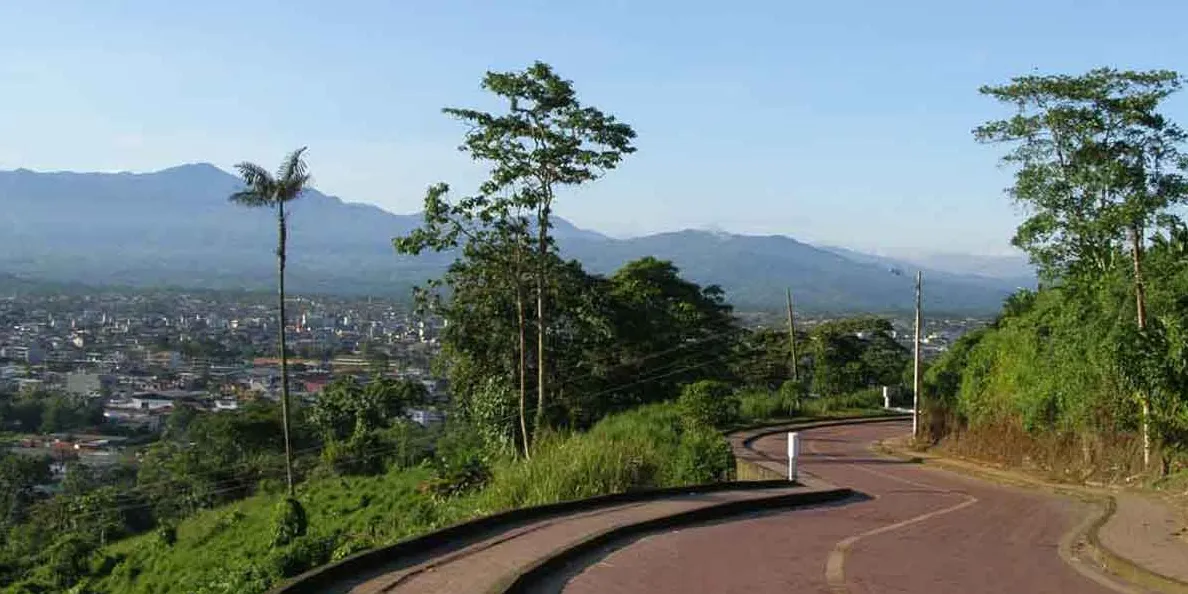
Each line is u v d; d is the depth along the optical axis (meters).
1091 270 25.81
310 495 37.62
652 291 45.38
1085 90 23.81
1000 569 12.74
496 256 31.94
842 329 67.19
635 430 24.97
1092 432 25.94
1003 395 30.84
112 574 32.84
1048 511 20.25
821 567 12.39
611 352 41.53
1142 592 11.35
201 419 49.94
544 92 29.23
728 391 45.94
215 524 34.34
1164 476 22.80
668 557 12.75
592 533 13.80
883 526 17.02
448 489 28.62
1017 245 26.05
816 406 53.03
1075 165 24.83
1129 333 23.16
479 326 36.41
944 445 34.12
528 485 19.56
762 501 18.94
